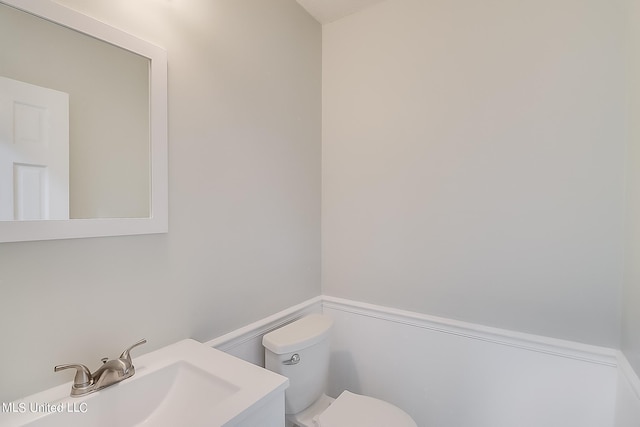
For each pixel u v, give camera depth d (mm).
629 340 1025
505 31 1305
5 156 727
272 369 1279
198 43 1144
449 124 1441
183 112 1093
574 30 1174
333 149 1816
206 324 1192
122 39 918
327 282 1860
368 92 1682
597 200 1150
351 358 1756
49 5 782
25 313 757
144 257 995
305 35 1707
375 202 1669
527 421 1282
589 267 1171
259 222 1428
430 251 1508
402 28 1568
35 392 774
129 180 949
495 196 1341
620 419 1067
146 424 862
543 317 1259
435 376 1492
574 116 1180
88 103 865
